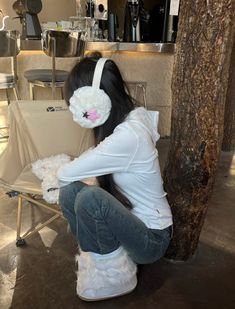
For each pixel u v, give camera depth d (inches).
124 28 139.2
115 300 60.0
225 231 82.0
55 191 61.9
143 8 138.5
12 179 68.3
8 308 57.7
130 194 54.9
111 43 129.3
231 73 129.6
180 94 59.8
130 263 59.4
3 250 71.4
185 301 60.7
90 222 53.1
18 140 72.7
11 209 87.4
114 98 50.3
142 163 51.4
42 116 75.5
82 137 78.2
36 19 127.2
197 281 65.5
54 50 105.7
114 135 49.8
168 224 57.0
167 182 66.0
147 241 55.0
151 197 55.0
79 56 112.3
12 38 104.7
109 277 57.7
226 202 96.1
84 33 125.0
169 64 143.1
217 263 70.7
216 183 107.9
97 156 50.5
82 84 50.1
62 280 64.1
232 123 137.3
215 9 52.9
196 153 60.8
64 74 116.5
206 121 58.8
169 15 136.4
